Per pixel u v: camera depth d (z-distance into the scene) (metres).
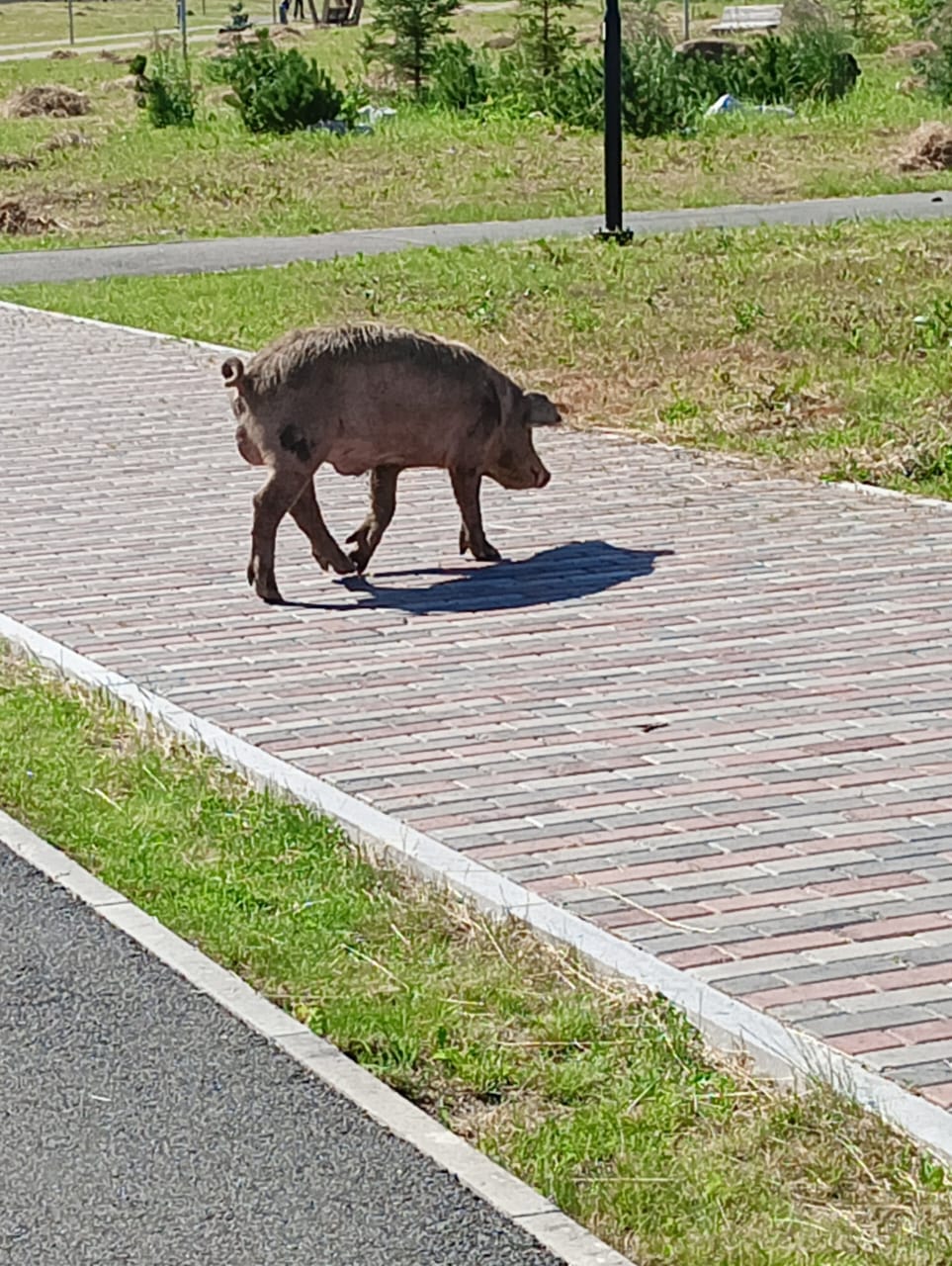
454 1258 5.55
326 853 7.31
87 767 7.83
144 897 7.11
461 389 9.37
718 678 8.42
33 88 31.59
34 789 7.68
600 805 7.54
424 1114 6.25
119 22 56.16
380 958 6.82
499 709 8.21
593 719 8.12
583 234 18.31
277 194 22.34
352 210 21.09
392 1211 5.79
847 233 17.48
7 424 12.06
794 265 15.88
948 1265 5.48
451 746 7.95
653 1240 5.60
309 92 27.16
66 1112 6.27
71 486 10.89
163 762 7.86
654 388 12.61
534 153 24.47
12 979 6.74
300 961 6.79
